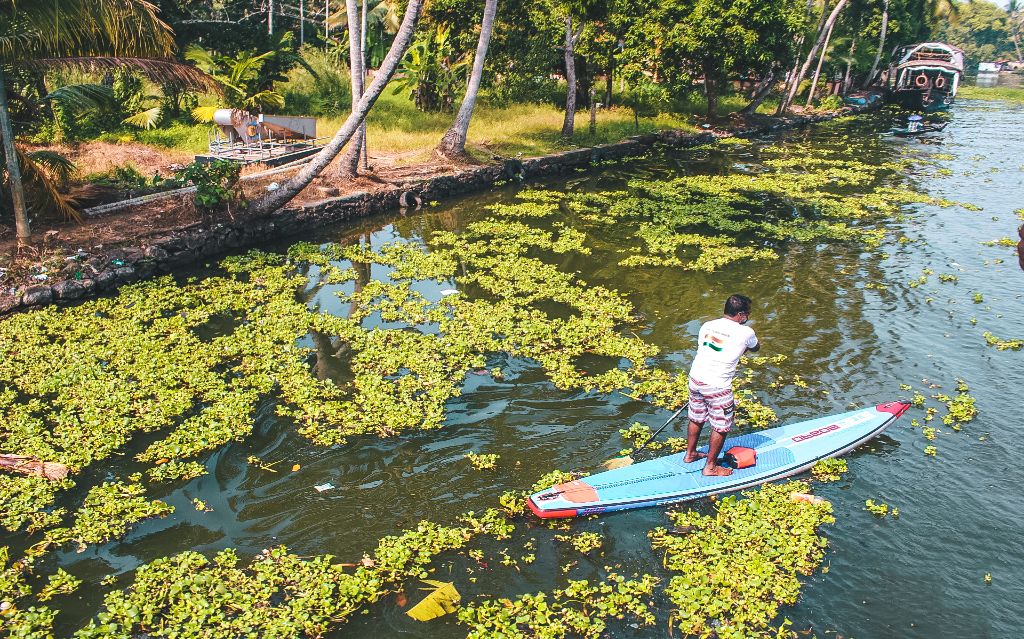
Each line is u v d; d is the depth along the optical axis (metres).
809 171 26.66
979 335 11.61
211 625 5.91
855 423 8.70
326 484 7.71
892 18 53.16
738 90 47.31
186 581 6.23
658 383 9.80
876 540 6.96
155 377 9.73
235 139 22.48
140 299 12.62
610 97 37.41
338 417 8.88
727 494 7.65
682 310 12.62
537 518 7.23
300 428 8.72
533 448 8.40
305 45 35.94
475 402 9.34
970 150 31.91
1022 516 7.35
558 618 5.98
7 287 12.24
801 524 7.03
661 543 6.91
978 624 6.01
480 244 16.42
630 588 6.27
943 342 11.34
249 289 13.32
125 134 23.02
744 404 9.35
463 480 7.80
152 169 19.45
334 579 6.34
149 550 6.75
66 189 16.27
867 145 33.53
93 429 8.52
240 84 25.78
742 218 19.47
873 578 6.49
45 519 7.06
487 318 11.84
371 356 10.52
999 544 6.95
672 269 14.88
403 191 20.19
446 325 11.62
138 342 10.80
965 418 9.09
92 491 7.41
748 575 6.39
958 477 7.97
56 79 23.38
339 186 19.52
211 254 15.30
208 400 9.27
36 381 9.64
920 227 18.38
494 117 31.02
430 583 6.36
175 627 5.82
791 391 9.78
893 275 14.51
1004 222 18.89
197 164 15.63
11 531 6.95
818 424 8.70
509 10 28.12
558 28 28.89
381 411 8.99
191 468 7.84
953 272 14.77
